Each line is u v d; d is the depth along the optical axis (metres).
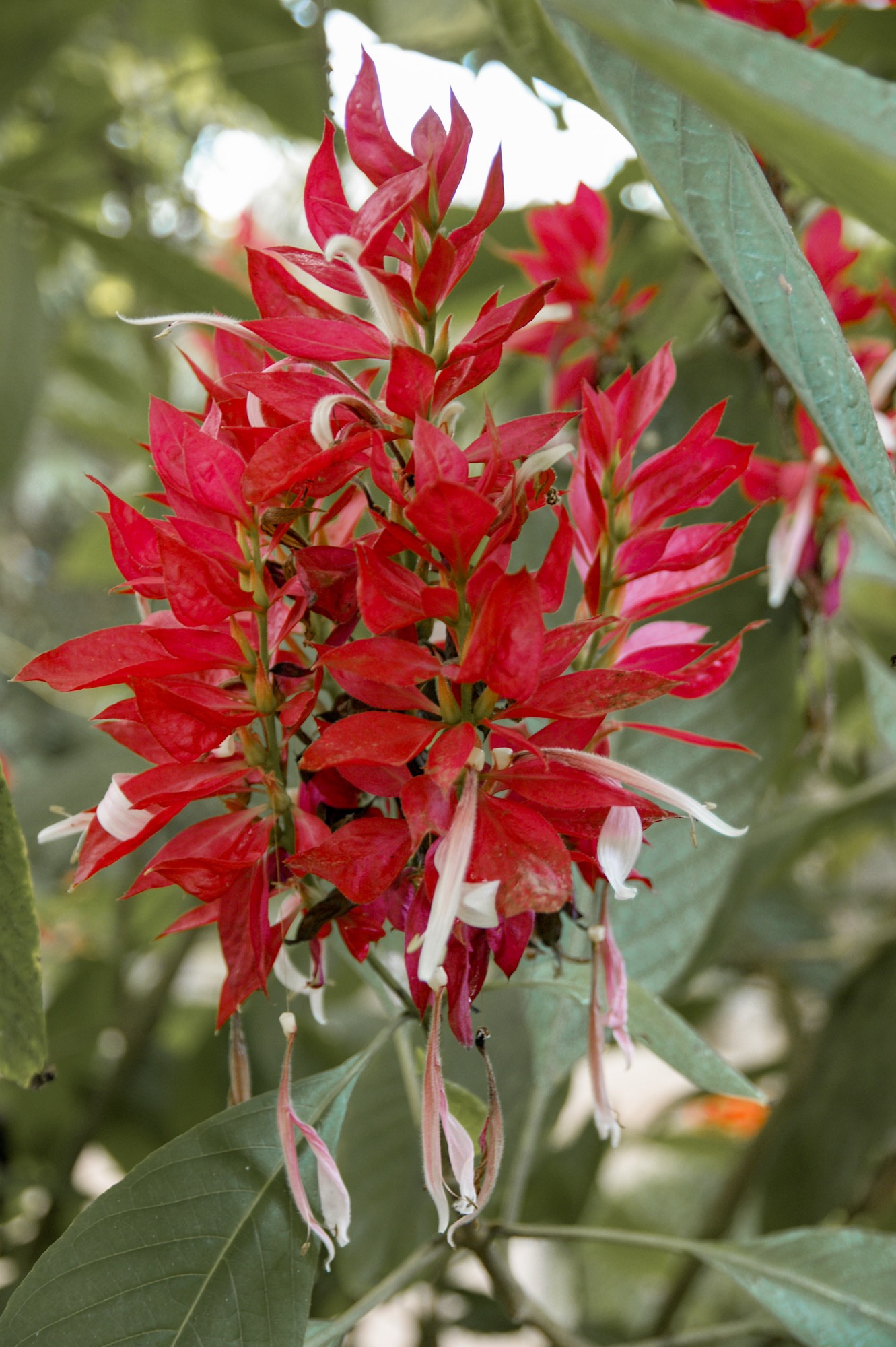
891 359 0.93
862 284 1.39
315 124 1.64
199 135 2.04
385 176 0.73
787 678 0.99
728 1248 0.87
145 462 1.36
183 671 0.75
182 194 1.99
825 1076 1.31
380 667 0.71
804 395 0.69
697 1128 1.77
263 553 0.76
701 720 0.96
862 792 1.35
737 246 0.69
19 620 2.89
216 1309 0.75
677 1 0.88
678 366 0.98
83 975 1.66
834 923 1.94
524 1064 1.21
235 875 0.74
